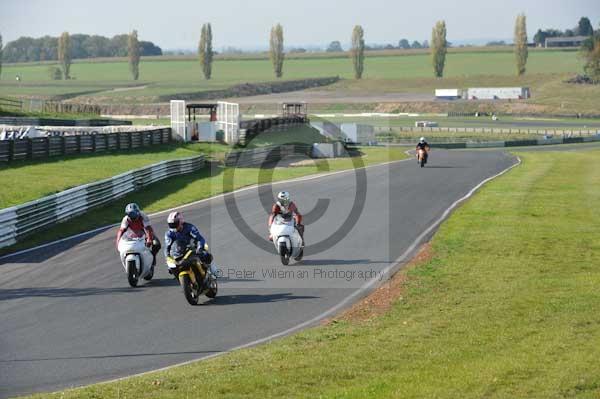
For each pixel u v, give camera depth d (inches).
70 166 5935.0
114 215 4131.4
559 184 5506.9
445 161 7785.4
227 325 1999.3
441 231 3432.6
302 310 2151.8
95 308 2186.3
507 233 3373.5
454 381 1450.5
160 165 5762.8
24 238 3400.6
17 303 2261.3
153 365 1670.8
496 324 1921.8
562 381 1446.9
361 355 1664.6
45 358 1724.9
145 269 2472.9
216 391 1427.2
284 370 1558.8
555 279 2482.8
